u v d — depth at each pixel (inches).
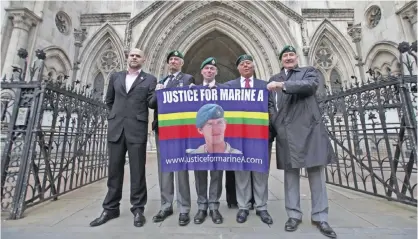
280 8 486.6
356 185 188.4
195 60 649.0
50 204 152.5
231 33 511.8
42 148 149.8
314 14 528.7
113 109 129.2
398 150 160.1
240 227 112.9
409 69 146.6
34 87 142.9
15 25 376.8
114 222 119.6
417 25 370.0
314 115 110.2
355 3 525.0
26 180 131.4
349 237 99.9
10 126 138.4
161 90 121.2
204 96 119.6
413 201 140.9
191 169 115.1
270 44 486.0
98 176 238.2
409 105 142.5
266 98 118.3
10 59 362.6
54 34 449.1
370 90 170.6
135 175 122.9
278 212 136.6
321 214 108.3
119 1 556.4
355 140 205.2
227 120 117.7
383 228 110.2
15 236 101.3
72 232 106.3
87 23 534.0
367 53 475.2
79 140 201.3
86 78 506.0
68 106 177.5
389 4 425.4
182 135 118.1
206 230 109.0
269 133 129.3
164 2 481.7
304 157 105.3
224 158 115.3
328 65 518.6
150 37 470.9
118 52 515.5
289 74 119.8
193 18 502.6
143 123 127.9
